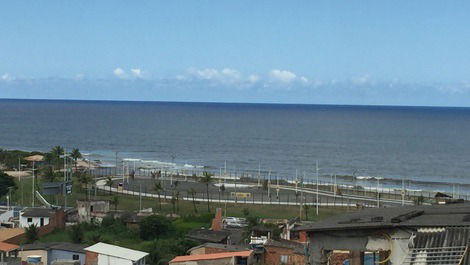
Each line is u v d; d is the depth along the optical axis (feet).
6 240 322.14
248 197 553.23
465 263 76.02
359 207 498.69
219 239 332.19
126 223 390.01
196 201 522.88
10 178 536.83
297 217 434.30
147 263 282.97
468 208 95.35
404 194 561.02
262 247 282.77
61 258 274.57
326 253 90.79
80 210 417.69
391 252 83.30
